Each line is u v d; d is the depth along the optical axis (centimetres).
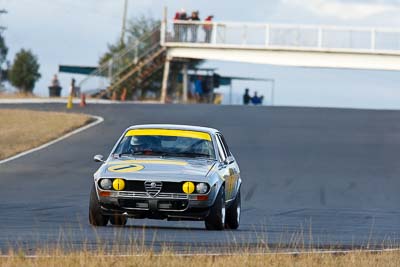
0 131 13925
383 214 7644
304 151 12350
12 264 3666
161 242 4716
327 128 14712
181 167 5550
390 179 10338
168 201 5412
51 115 15712
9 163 11088
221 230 5594
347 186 9769
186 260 3812
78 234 5044
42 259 3756
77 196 8456
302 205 8331
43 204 7681
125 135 5928
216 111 17262
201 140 5894
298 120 15762
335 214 7556
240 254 4003
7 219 6197
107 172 5500
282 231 5791
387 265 3884
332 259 3959
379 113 17162
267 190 9369
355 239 5300
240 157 11756
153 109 17638
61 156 11725
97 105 18738
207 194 5431
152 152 5778
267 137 13588
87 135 13675
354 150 12550
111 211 5459
